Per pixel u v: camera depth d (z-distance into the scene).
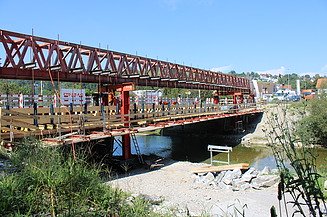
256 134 40.56
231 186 13.55
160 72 26.36
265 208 9.57
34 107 13.98
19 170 5.87
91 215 4.60
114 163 18.94
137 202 5.67
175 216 6.66
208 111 33.16
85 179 5.15
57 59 16.64
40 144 7.37
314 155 2.43
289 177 2.28
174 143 38.00
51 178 4.88
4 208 4.27
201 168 16.88
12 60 14.48
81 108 17.55
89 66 18.70
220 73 41.72
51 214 4.46
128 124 20.47
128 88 20.42
